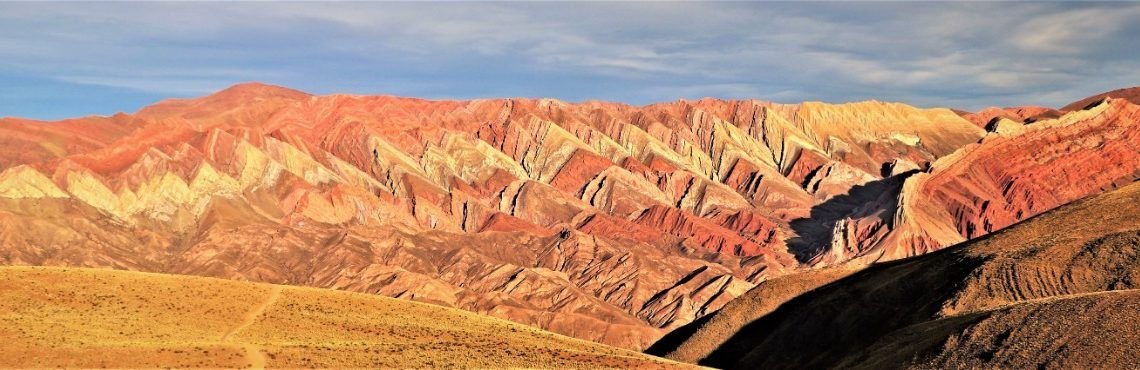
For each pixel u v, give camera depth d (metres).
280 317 153.75
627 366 143.12
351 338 148.50
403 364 136.25
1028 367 122.88
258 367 132.25
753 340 183.38
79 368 127.19
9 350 129.12
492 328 163.62
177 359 131.88
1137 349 117.62
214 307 154.12
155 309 150.50
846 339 172.12
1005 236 180.50
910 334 148.62
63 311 145.12
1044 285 156.50
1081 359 119.94
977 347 131.12
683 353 188.00
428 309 169.62
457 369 134.50
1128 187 190.12
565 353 147.62
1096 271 155.50
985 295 159.75
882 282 179.38
